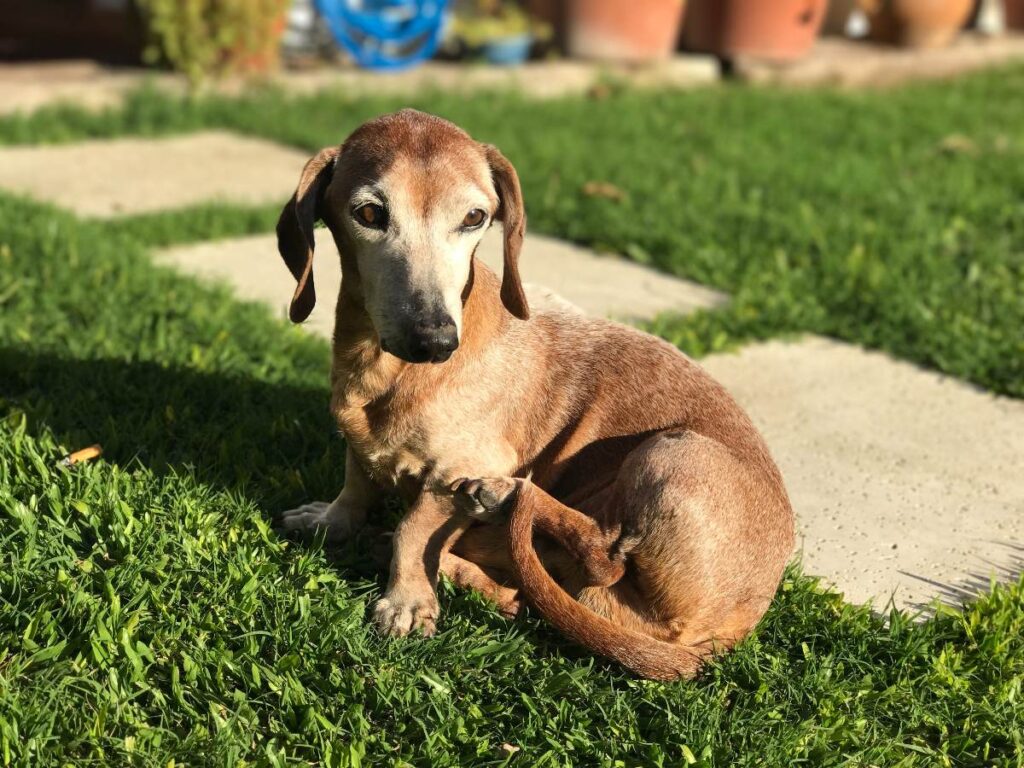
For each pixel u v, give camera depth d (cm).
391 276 69
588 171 179
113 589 72
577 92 251
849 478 98
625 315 127
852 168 186
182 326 114
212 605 73
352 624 73
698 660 72
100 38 276
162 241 143
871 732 69
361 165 70
